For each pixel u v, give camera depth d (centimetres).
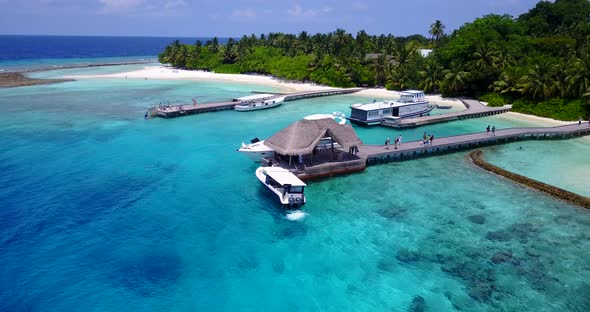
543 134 4878
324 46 11875
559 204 2961
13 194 3033
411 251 2341
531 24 10175
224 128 5303
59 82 9262
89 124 5294
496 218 2748
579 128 5006
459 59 7794
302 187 2870
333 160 3656
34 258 2220
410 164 3953
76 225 2594
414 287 2016
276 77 11219
